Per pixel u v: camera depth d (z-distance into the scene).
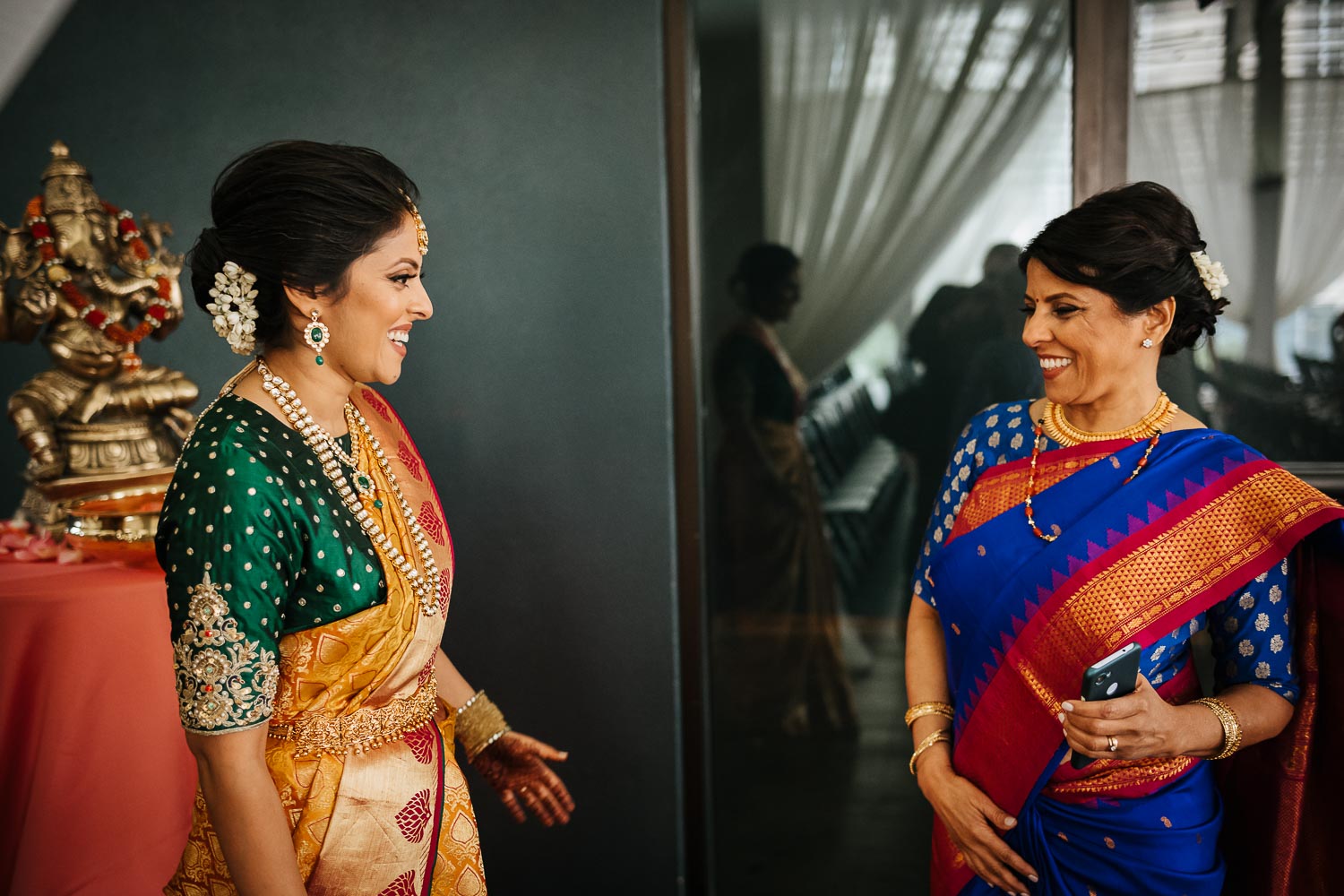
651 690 2.12
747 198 2.51
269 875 1.02
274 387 1.11
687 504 2.12
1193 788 1.24
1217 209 2.12
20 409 1.84
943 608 1.32
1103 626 1.17
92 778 1.59
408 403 2.18
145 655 1.62
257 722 1.02
